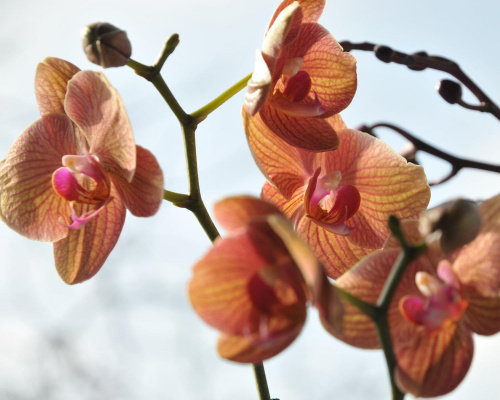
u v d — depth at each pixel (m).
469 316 0.49
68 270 0.58
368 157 0.58
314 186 0.57
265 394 0.52
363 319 0.49
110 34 0.53
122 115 0.54
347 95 0.58
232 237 0.47
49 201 0.58
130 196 0.55
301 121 0.57
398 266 0.47
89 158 0.56
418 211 0.57
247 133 0.56
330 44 0.58
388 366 0.47
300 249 0.45
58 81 0.57
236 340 0.48
